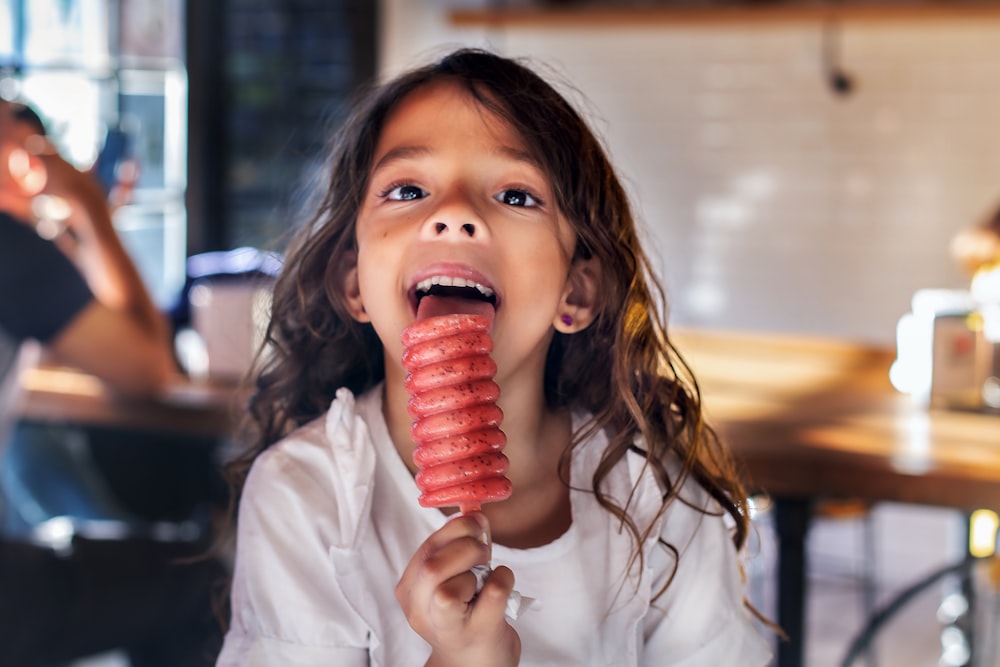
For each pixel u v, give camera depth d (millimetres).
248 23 4832
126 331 2395
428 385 839
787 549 2352
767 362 3205
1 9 3736
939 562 4531
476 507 842
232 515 1200
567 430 1097
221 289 2836
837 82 4727
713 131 4938
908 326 2955
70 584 2105
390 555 1003
